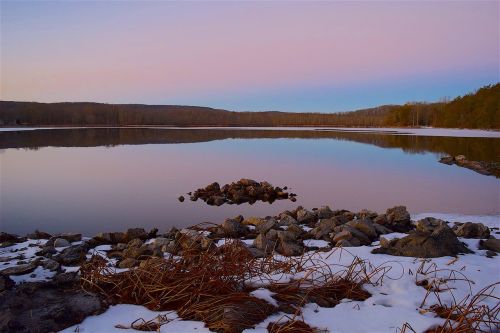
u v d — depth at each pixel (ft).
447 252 16.94
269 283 13.42
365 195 43.68
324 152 94.68
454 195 42.73
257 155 87.04
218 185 47.01
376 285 13.70
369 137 158.61
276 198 43.68
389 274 14.39
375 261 15.83
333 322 11.14
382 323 11.10
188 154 88.99
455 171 62.28
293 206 39.81
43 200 40.83
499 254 17.80
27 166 67.26
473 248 18.83
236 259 14.67
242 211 37.70
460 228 23.12
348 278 13.99
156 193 45.16
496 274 14.47
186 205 39.55
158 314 11.53
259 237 19.93
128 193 44.93
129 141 132.16
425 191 45.44
